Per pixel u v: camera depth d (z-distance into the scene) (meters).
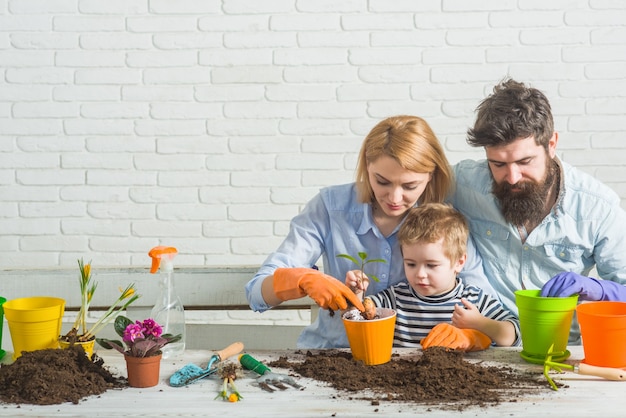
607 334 1.34
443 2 3.15
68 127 3.24
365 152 1.71
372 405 1.23
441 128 3.20
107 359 1.48
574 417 1.18
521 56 3.17
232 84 3.22
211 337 2.05
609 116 3.18
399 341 1.75
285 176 3.25
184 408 1.23
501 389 1.30
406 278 1.80
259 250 3.28
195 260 3.29
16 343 1.43
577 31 3.15
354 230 1.80
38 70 3.22
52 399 1.25
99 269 1.88
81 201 3.27
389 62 3.19
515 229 1.77
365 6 3.17
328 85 3.21
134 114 3.23
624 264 1.77
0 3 3.19
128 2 3.19
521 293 1.49
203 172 3.26
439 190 1.77
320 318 1.86
